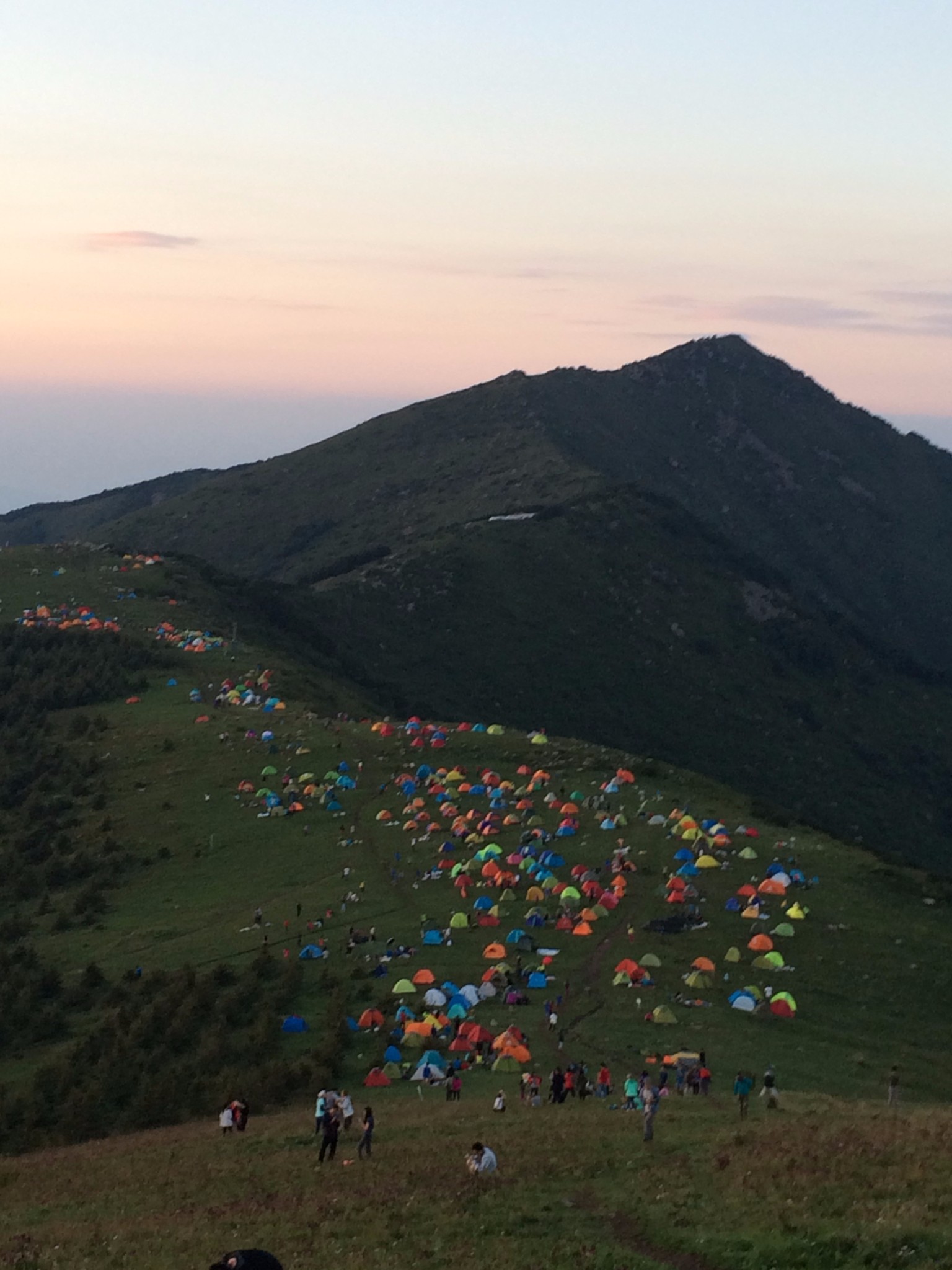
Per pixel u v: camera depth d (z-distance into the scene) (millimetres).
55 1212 42031
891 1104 54938
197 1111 64312
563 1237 33281
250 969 84250
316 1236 34844
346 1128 49188
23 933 105062
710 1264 30484
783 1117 48156
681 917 91250
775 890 96375
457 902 95875
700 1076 59500
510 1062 64938
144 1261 33656
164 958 92875
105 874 115312
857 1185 34219
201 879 110938
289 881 106375
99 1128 65812
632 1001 77062
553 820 114312
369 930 91062
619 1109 52656
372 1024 72125
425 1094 61469
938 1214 31047
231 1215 38094
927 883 103312
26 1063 79062
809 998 80062
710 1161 39500
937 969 86188
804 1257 29391
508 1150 43344
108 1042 78000
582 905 93188
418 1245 33312
